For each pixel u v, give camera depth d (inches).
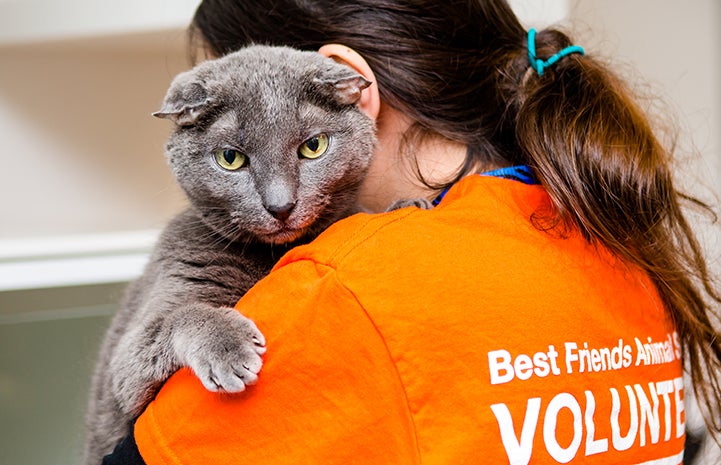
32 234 94.3
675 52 93.9
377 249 36.8
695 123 93.0
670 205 46.9
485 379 35.0
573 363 37.3
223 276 50.3
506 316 36.3
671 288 45.3
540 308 37.3
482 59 51.2
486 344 35.4
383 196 54.8
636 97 54.7
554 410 36.0
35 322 82.3
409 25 50.6
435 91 49.5
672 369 44.1
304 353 36.0
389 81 50.2
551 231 40.8
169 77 93.8
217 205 49.4
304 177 47.9
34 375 82.0
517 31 54.9
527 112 45.3
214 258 51.0
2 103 92.8
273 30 54.6
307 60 49.5
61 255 82.9
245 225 48.4
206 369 37.7
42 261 82.4
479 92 50.4
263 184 46.3
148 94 95.3
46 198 95.0
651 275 45.1
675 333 46.3
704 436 55.8
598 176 42.6
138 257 84.0
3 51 88.6
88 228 95.7
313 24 52.7
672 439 42.5
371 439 34.9
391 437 34.8
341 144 48.9
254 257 51.4
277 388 36.4
